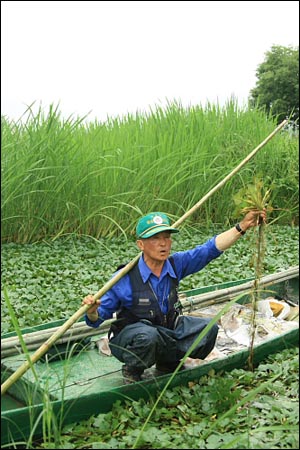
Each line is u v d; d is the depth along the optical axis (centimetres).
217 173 1144
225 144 1208
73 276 754
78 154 978
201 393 420
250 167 1199
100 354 502
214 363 453
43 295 670
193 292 610
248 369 476
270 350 498
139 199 1028
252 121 1289
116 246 939
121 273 416
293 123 1323
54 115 948
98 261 845
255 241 465
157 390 420
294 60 2692
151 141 1105
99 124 1173
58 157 956
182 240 1007
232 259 868
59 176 954
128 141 1075
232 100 1282
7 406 417
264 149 1239
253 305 474
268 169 1243
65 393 421
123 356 424
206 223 1118
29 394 373
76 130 1075
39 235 976
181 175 1077
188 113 1199
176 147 1094
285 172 1258
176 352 438
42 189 952
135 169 1016
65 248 924
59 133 960
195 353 437
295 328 529
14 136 941
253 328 473
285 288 705
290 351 509
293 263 873
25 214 950
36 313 592
